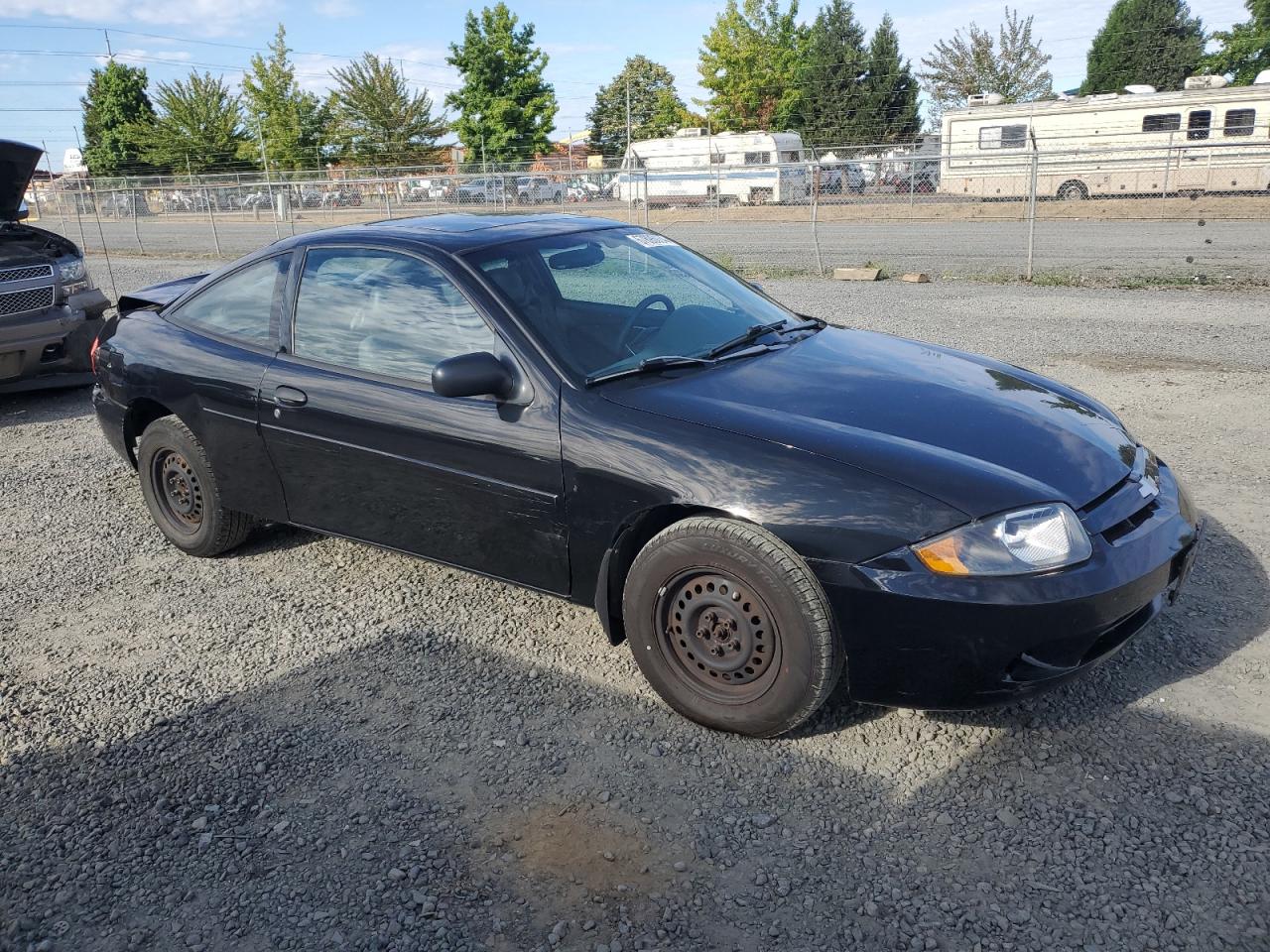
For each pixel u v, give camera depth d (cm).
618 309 358
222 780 289
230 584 423
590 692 329
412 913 236
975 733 297
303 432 377
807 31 4797
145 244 2452
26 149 730
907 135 4966
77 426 707
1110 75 5122
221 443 410
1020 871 241
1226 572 390
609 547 309
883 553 264
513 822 266
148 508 463
